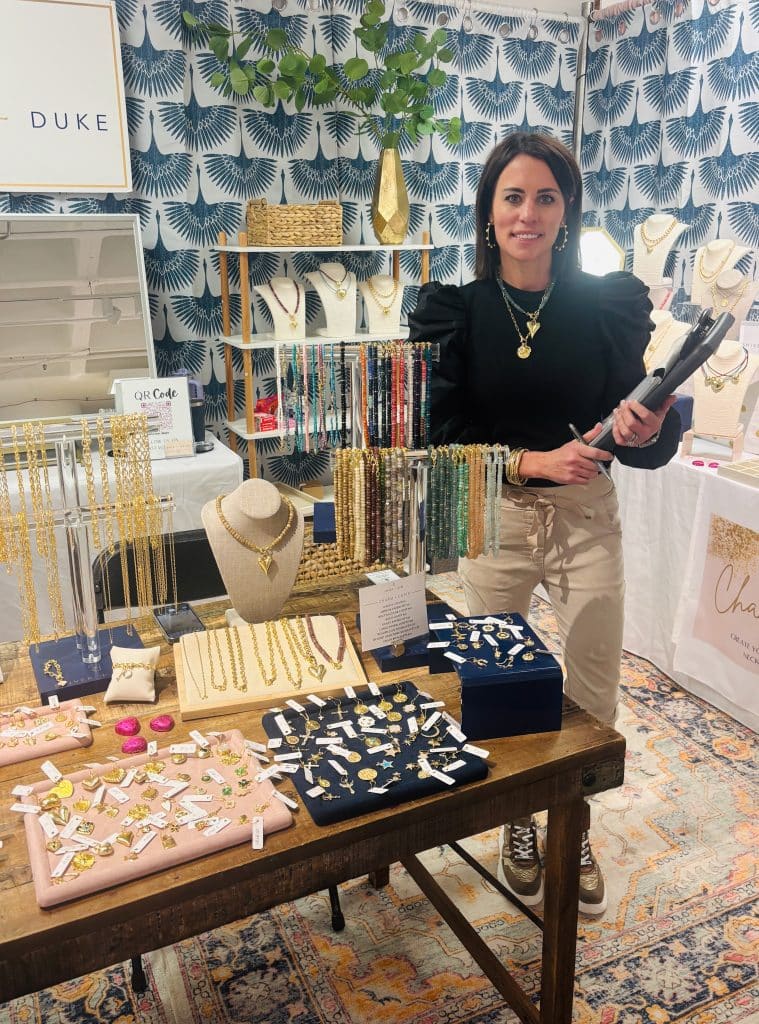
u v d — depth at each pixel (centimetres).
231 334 370
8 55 301
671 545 286
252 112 355
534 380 169
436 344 144
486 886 201
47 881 98
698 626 276
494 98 404
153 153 337
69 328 323
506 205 156
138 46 323
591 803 230
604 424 149
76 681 141
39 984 96
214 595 202
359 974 176
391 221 360
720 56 328
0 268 309
